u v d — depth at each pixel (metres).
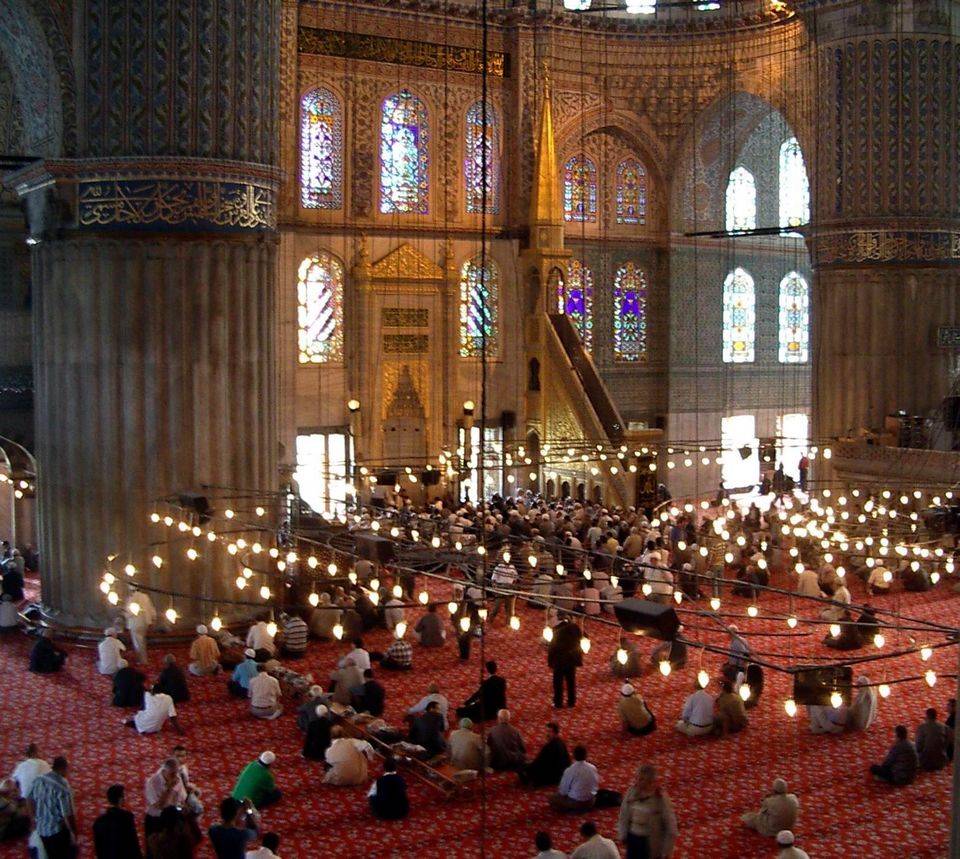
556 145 29.81
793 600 20.34
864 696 14.45
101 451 17.47
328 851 11.14
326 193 27.19
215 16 17.25
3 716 14.76
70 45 17.11
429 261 28.16
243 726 14.51
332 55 26.94
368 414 27.53
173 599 17.47
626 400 31.62
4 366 24.36
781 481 26.67
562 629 15.12
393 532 17.77
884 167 25.34
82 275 17.38
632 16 30.34
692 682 16.23
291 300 26.23
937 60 25.42
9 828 11.47
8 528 23.03
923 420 24.86
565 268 29.05
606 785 12.70
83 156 17.23
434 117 28.30
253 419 17.89
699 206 32.00
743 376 33.56
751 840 11.39
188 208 17.22
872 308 25.62
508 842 11.35
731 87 30.08
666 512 23.69
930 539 21.53
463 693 15.67
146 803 12.05
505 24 28.91
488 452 24.66
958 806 6.13
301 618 17.92
